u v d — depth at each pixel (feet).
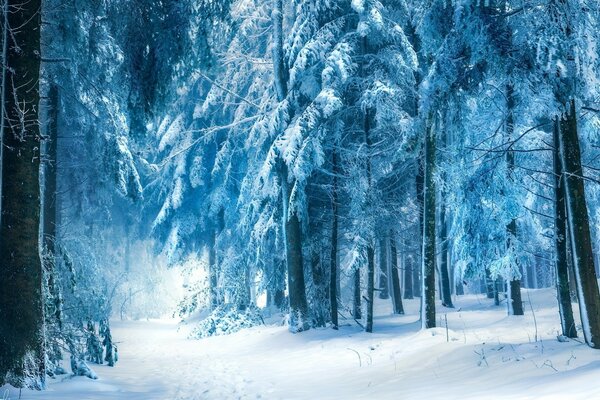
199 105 102.78
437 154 61.11
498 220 48.06
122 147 61.05
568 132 35.04
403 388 31.86
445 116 45.42
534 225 69.82
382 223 66.64
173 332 110.11
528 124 59.67
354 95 67.10
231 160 102.42
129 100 43.78
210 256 115.34
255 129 71.72
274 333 69.21
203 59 46.01
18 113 30.48
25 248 31.22
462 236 55.47
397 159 65.41
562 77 32.12
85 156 69.92
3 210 31.09
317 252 73.26
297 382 39.27
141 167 94.17
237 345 69.82
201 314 126.31
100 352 50.03
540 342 37.01
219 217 111.65
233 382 40.09
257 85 87.40
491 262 58.03
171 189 109.91
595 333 32.83
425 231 54.44
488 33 34.63
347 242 76.74
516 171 52.70
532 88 35.22
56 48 46.96
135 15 41.24
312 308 71.51
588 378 23.53
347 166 65.10
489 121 54.65
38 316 31.37
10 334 30.14
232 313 93.15
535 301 80.12
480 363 33.68
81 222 89.56
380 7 59.98
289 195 69.82
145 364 55.77
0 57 31.65
